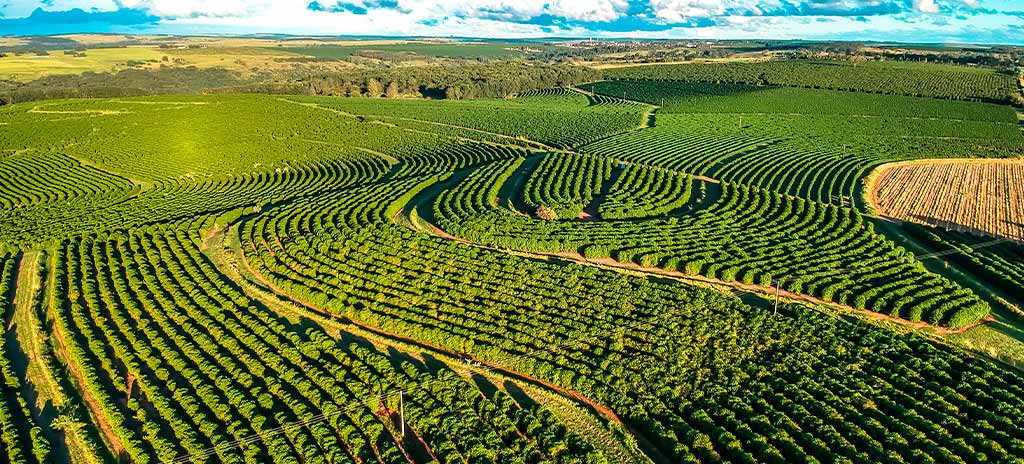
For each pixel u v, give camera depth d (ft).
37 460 144.46
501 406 160.76
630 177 362.53
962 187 365.20
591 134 532.73
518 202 334.24
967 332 196.65
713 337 187.73
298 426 153.58
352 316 208.64
